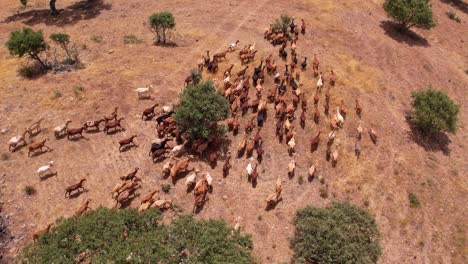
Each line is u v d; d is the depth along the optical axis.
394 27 44.53
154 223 18.88
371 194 26.80
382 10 47.31
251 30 40.31
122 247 16.91
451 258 24.33
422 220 26.00
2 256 21.58
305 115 30.81
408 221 25.77
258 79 32.19
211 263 17.20
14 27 41.81
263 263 22.30
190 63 35.28
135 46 37.56
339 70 35.94
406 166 29.03
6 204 23.77
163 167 25.50
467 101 37.28
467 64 42.69
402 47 41.47
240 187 25.75
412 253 24.25
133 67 34.53
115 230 17.72
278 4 45.62
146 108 30.38
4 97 31.25
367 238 22.02
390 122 32.16
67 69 34.09
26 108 30.22
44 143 26.80
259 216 24.41
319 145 29.05
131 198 24.22
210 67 33.88
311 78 34.22
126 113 29.92
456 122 32.31
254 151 27.88
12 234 22.47
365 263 20.55
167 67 34.59
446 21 50.28
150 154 26.89
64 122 29.03
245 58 35.09
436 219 26.25
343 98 33.06
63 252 16.97
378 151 29.61
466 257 24.42
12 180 25.05
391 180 27.89
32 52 34.66
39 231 21.33
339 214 22.30
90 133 28.31
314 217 22.16
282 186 26.25
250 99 31.59
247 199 25.17
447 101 31.19
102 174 25.69
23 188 24.64
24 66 34.84
